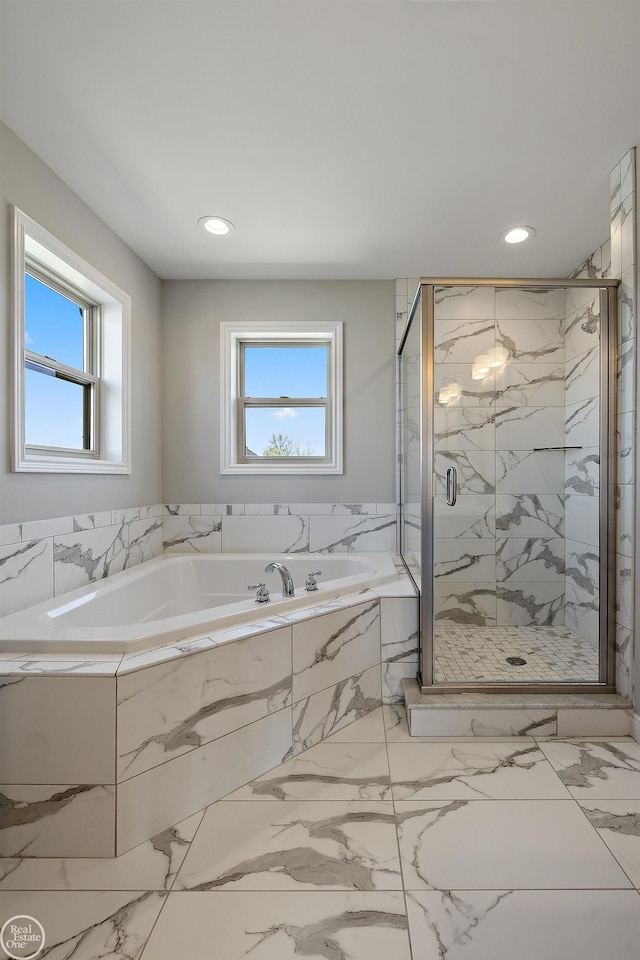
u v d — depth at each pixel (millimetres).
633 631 1747
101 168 1798
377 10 1206
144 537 2629
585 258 2566
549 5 1194
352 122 1570
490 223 2211
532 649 2021
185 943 958
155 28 1240
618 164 1801
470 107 1506
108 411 2342
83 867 1154
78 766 1194
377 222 2203
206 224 2211
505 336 1971
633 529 1740
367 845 1208
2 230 1537
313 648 1673
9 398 1567
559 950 938
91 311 2320
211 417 2883
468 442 1981
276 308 2867
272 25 1237
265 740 1518
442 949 940
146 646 1346
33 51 1304
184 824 1294
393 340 2861
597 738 1728
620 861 1156
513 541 2035
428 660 1868
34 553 1697
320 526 2889
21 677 1199
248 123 1571
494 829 1262
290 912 1023
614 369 1829
